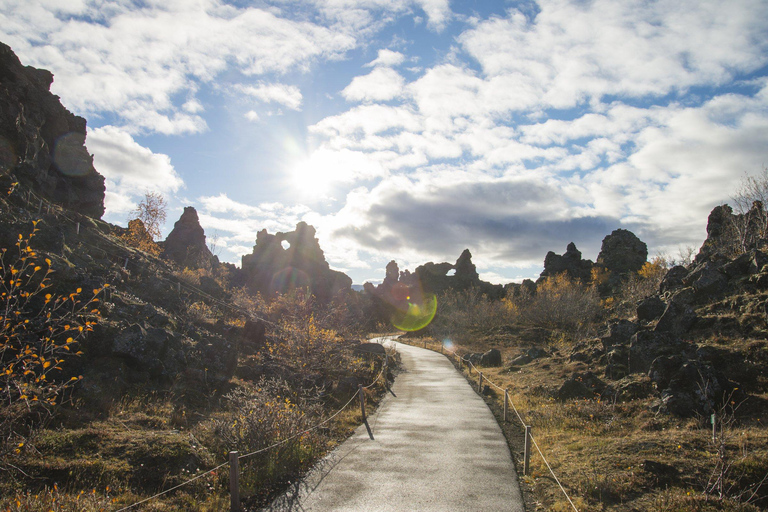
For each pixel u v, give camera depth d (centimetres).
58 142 3319
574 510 659
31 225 1702
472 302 5894
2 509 578
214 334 2009
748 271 1800
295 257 8169
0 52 2920
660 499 710
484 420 1373
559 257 8038
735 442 876
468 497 759
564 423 1235
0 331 761
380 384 2041
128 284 2198
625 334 1875
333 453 1028
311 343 1920
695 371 1189
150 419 1008
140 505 668
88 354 1196
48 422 869
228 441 954
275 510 709
